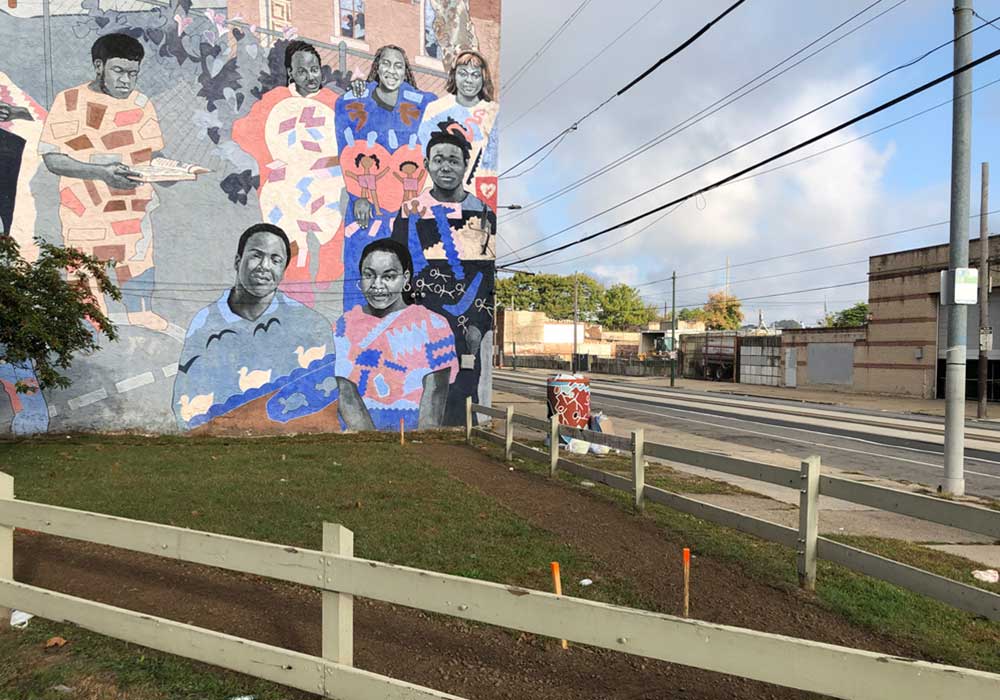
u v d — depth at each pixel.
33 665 3.95
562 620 2.90
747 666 2.57
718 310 105.88
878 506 4.74
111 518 4.08
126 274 15.25
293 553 3.48
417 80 17.28
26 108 14.88
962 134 10.30
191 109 15.71
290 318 16.30
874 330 35.88
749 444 15.63
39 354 11.05
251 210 16.06
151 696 3.62
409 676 3.88
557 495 8.86
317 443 14.41
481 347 17.83
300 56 16.38
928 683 2.25
